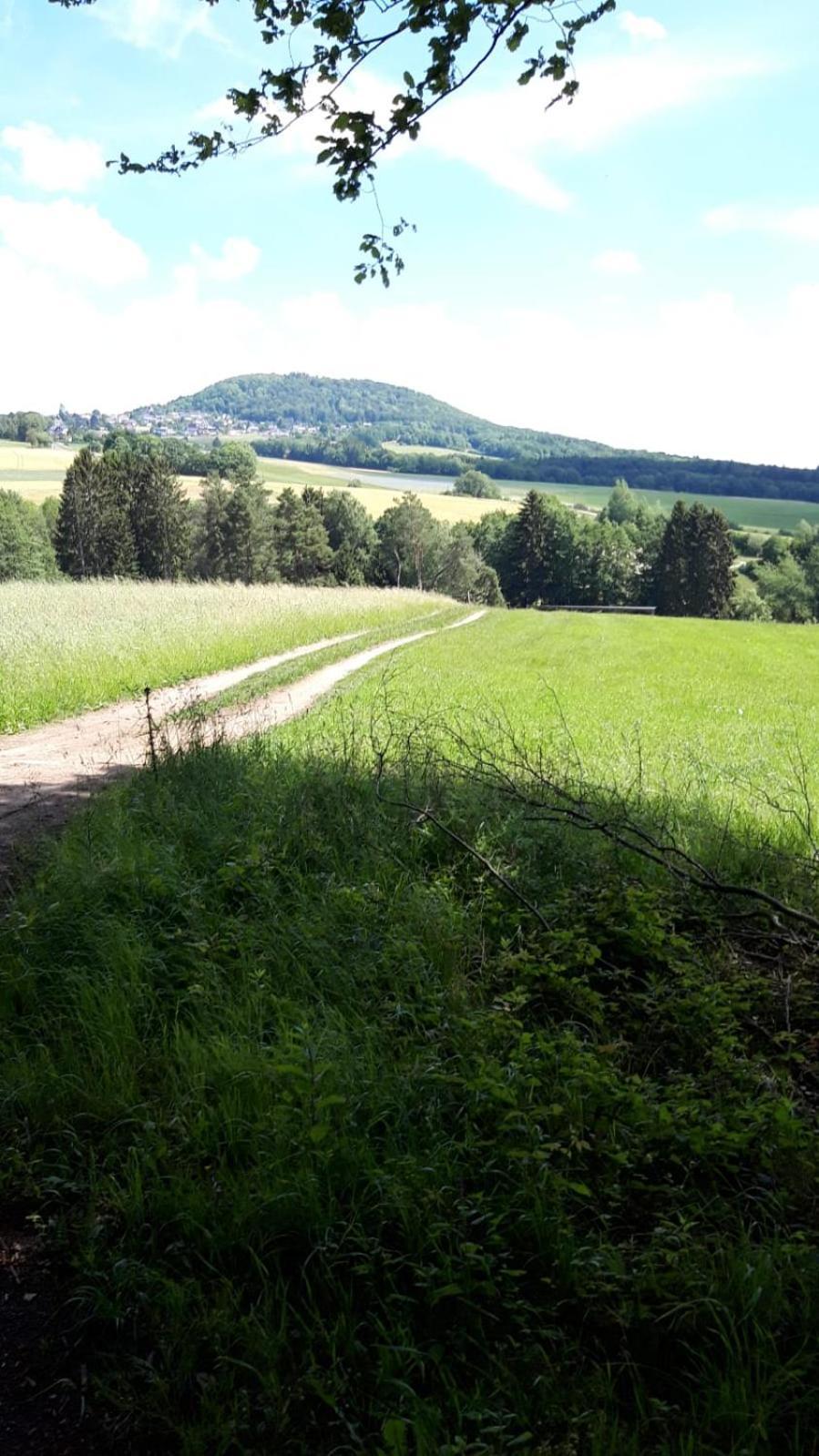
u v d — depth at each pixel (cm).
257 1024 538
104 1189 421
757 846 801
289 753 1070
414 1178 405
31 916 638
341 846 799
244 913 679
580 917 661
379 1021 544
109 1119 475
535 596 12294
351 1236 382
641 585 11856
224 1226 394
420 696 1948
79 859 734
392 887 722
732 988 574
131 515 9969
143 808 873
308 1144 423
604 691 2258
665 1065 526
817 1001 572
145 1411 321
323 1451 308
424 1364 331
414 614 5428
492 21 534
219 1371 334
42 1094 485
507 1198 398
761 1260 358
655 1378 336
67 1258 391
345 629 3975
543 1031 522
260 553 10681
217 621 3050
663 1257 373
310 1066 451
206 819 843
